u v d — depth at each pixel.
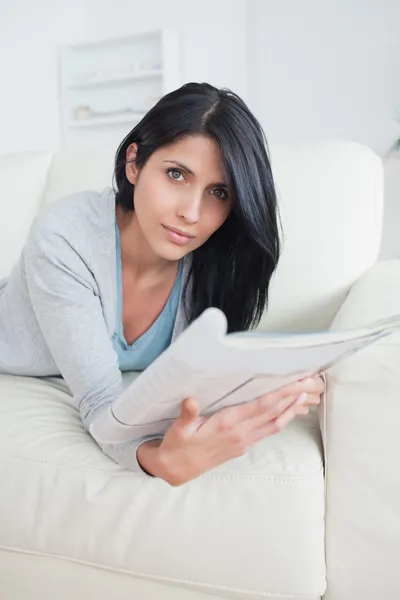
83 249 0.99
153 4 4.95
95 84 5.12
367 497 0.84
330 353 0.69
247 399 0.74
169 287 1.10
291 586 0.82
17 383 1.14
